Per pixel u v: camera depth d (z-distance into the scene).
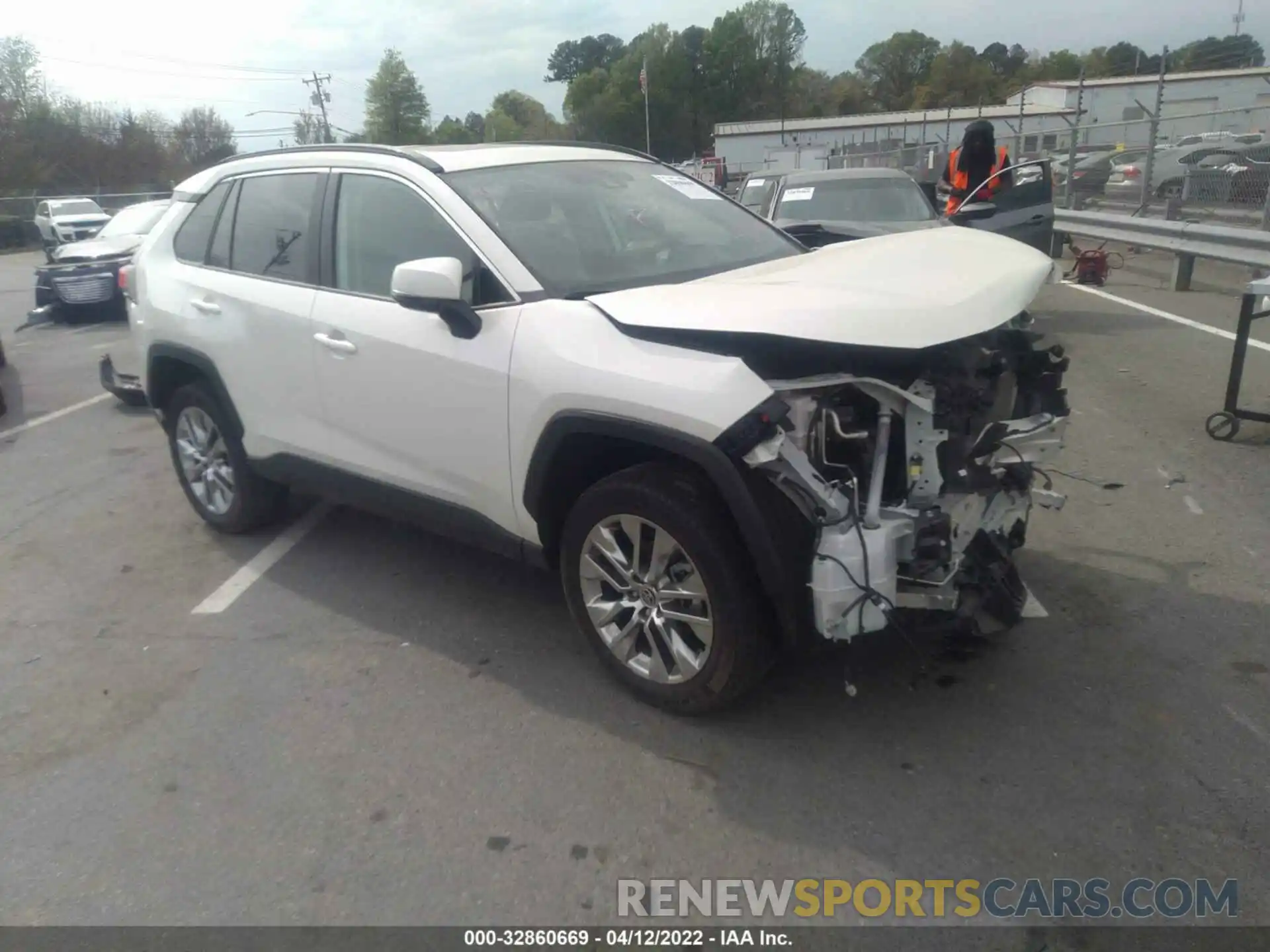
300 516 5.77
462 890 2.85
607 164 4.67
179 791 3.35
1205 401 7.20
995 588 3.49
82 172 53.81
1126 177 17.12
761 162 53.69
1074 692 3.61
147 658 4.26
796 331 2.98
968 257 3.73
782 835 2.99
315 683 3.98
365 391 4.18
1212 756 3.23
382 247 4.19
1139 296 11.97
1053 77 97.94
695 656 3.44
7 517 6.14
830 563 3.03
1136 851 2.86
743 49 94.31
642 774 3.29
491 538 3.96
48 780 3.45
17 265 30.50
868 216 10.43
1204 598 4.24
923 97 97.25
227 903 2.84
